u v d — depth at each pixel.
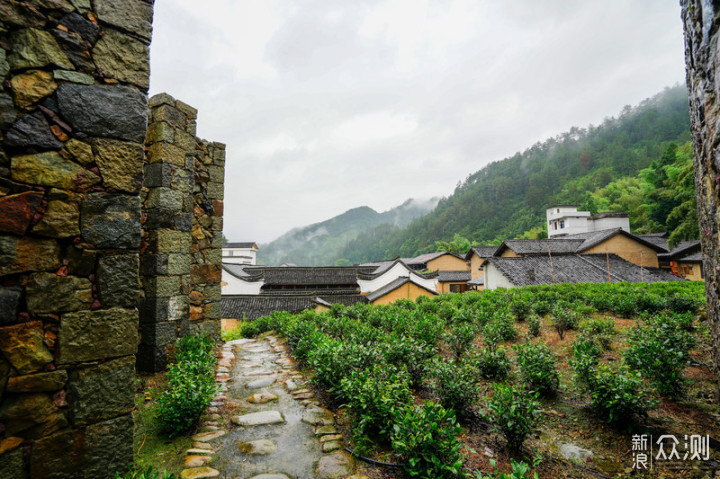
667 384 5.21
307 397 5.68
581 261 25.41
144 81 3.07
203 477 3.44
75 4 2.69
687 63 4.80
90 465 2.58
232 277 30.58
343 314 14.62
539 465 4.05
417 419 3.67
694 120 4.74
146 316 6.30
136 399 5.17
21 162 2.40
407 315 10.91
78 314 2.59
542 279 22.44
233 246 62.59
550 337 9.20
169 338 6.45
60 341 2.50
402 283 29.22
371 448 4.07
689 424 4.73
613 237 28.95
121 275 2.83
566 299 13.70
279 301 26.55
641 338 5.97
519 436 4.16
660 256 31.56
